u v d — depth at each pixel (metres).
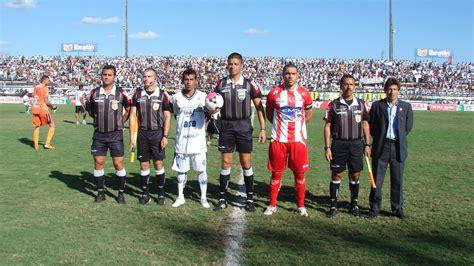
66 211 6.64
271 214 6.72
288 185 8.73
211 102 6.61
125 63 55.03
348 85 6.55
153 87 7.09
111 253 5.01
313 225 6.19
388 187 8.65
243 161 6.95
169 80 51.56
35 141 12.84
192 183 8.80
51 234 5.60
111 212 6.66
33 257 4.86
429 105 39.59
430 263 4.85
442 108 39.28
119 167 7.20
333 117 6.66
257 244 5.38
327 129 6.69
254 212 6.84
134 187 8.35
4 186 8.16
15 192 7.71
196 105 7.05
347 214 6.78
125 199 7.45
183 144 7.06
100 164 7.23
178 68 56.97
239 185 8.70
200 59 61.16
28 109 28.50
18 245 5.21
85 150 12.84
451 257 5.02
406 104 6.55
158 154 7.11
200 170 7.13
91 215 6.48
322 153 12.93
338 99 6.68
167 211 6.79
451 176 9.64
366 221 6.41
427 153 13.12
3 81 47.94
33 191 7.82
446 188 8.47
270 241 5.49
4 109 31.70
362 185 8.80
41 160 11.03
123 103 7.27
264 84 50.56
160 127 7.11
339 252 5.14
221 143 6.93
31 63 57.16
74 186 8.28
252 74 55.34
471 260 4.94
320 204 7.39
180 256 4.96
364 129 6.68
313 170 10.29
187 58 61.31
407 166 10.89
